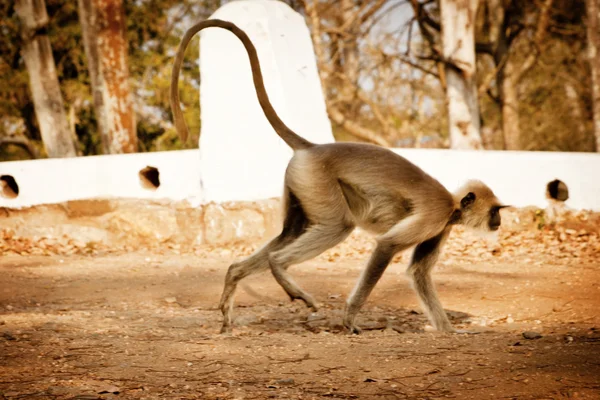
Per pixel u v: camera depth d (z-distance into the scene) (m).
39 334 6.66
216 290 9.36
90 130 29.80
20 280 10.11
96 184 13.44
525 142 32.81
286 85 12.95
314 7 27.02
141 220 13.23
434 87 31.36
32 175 13.56
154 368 5.46
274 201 12.76
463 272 10.20
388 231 6.73
